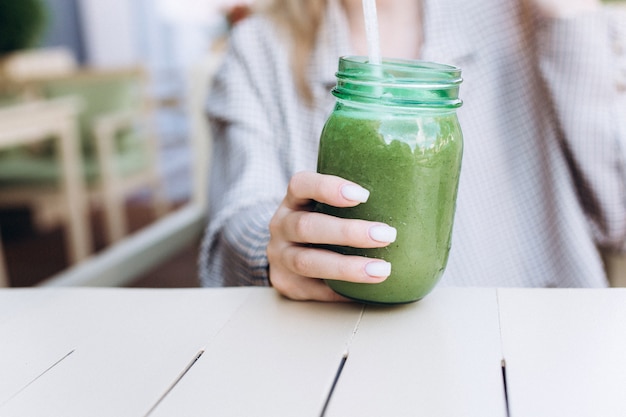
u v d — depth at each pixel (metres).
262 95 1.17
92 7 5.79
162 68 5.62
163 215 3.15
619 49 1.02
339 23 1.15
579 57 1.01
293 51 1.16
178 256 2.87
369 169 0.58
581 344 0.56
